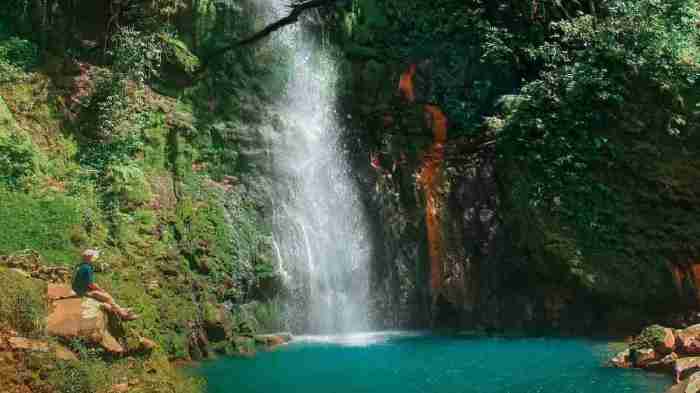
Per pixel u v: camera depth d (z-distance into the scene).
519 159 17.27
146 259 12.64
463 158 17.89
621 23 18.98
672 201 16.95
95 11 15.52
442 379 10.28
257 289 14.16
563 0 21.27
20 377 7.14
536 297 16.02
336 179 17.28
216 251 13.73
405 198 17.19
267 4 18.12
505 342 14.11
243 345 12.77
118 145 14.02
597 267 15.65
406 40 20.20
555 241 15.91
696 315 15.53
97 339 8.27
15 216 11.54
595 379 10.20
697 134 17.67
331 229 16.36
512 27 20.73
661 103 17.94
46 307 8.39
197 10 16.66
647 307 15.70
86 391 7.47
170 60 15.83
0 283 8.08
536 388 9.64
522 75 20.34
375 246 16.69
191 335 12.18
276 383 9.98
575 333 15.46
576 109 17.88
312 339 14.35
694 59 18.97
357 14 20.19
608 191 16.91
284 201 15.75
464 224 17.03
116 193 13.30
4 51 13.92
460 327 16.22
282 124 16.70
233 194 15.08
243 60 17.09
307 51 18.72
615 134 17.75
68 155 13.65
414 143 18.12
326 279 15.69
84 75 14.75
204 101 16.08
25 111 13.53
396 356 12.22
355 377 10.41
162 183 14.32
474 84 19.72
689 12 19.19
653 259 16.02
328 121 18.27
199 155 15.24
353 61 19.27
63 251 11.41
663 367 10.55
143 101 14.98
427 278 16.48
